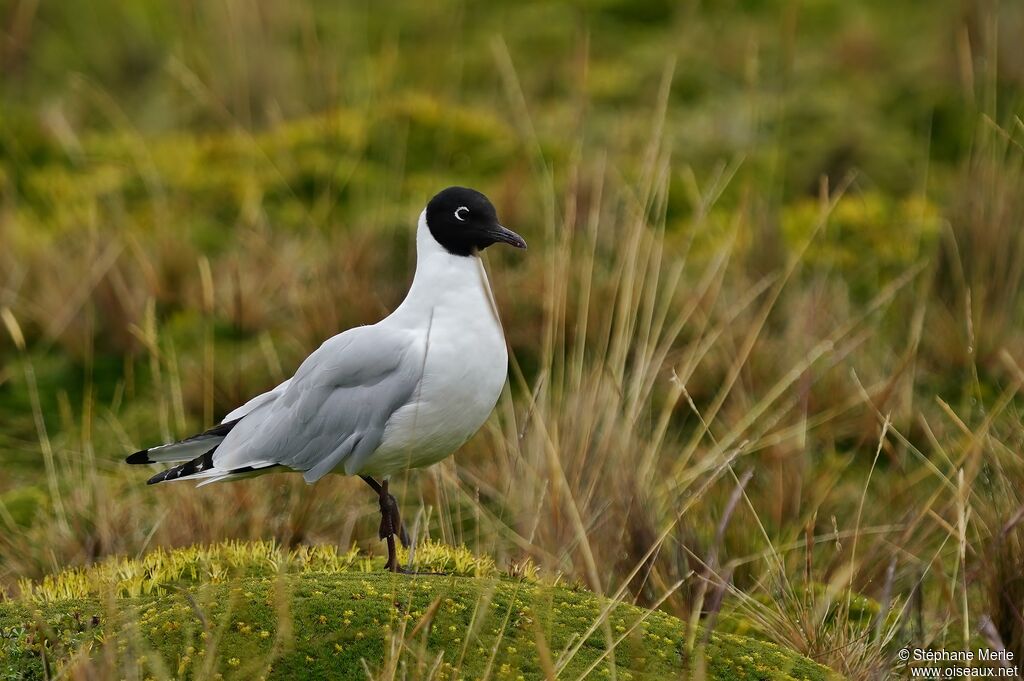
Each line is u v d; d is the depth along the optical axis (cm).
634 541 894
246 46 1708
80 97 1752
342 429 799
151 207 1437
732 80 1677
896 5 1853
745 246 1268
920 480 1037
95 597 736
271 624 663
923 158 1506
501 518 967
